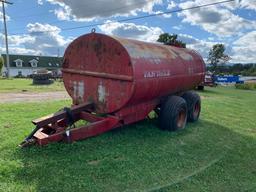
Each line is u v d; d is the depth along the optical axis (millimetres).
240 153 6250
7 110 9406
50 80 24938
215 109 12281
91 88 6457
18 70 68625
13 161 4770
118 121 6121
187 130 7758
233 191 4430
